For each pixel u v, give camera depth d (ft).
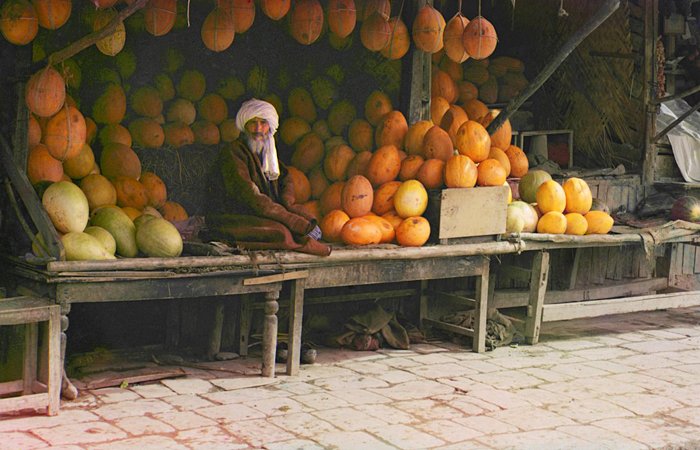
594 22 22.84
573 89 31.99
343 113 26.27
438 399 20.02
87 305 22.62
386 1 25.27
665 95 32.76
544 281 25.40
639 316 30.19
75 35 23.49
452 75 29.71
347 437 17.28
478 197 23.77
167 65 24.82
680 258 31.60
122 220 20.47
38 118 20.92
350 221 22.94
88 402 18.92
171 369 21.42
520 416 19.01
